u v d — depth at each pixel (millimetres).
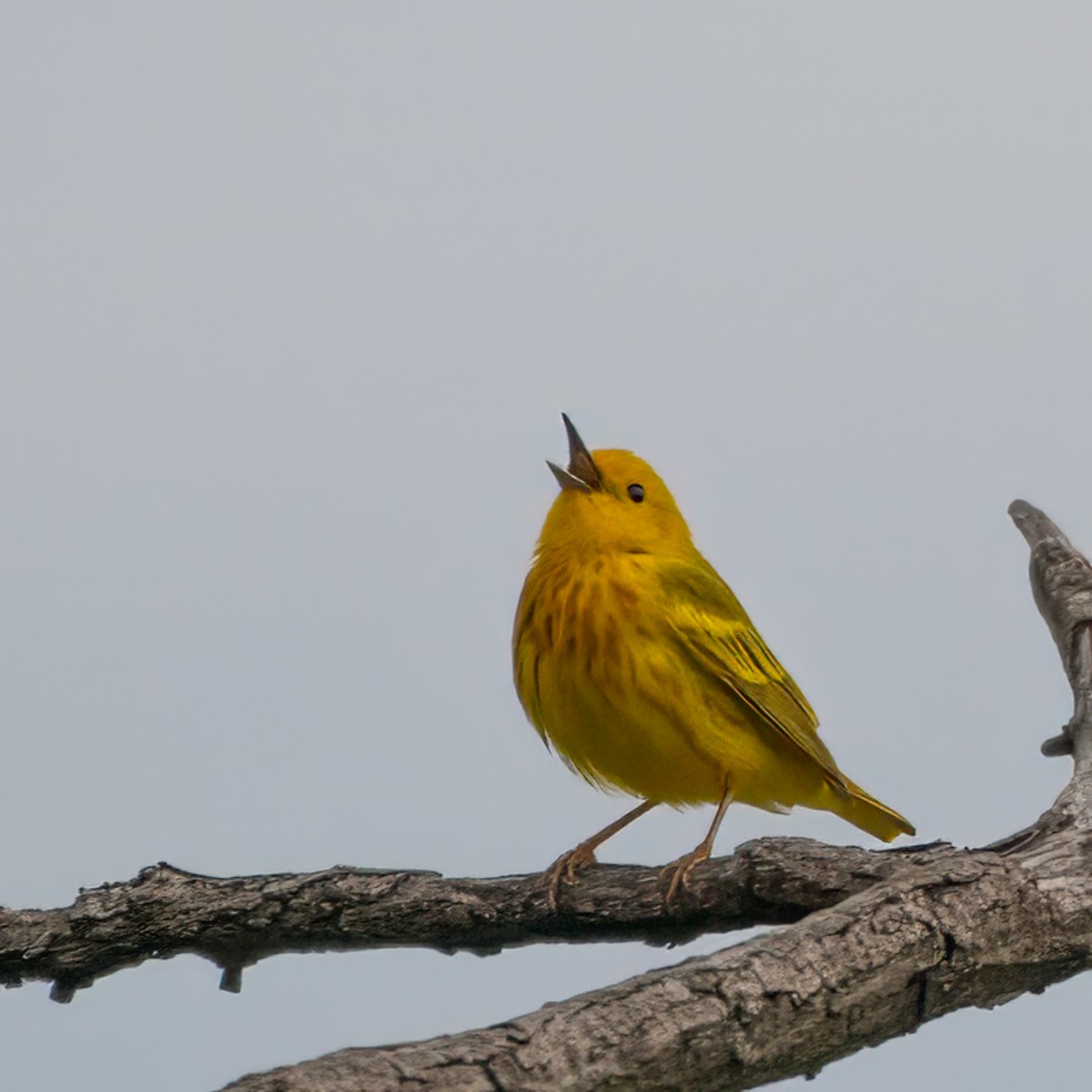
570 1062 7285
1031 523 14461
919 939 8703
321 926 11438
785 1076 8383
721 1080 7883
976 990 9023
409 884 11445
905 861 10180
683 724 12602
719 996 7855
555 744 13383
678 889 10867
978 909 8953
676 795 13203
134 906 11375
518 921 11336
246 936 11469
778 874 10461
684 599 12711
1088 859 9539
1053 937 9172
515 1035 7301
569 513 13172
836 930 8586
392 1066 6895
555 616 12766
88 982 11586
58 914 11375
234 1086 6645
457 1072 6996
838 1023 8375
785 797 13500
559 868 11383
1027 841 10211
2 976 11375
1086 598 13594
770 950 8320
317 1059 6898
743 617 13203
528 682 13109
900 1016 8727
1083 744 12367
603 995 7699
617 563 12758
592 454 13531
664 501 13633
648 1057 7500
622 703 12531
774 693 12867
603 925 11195
